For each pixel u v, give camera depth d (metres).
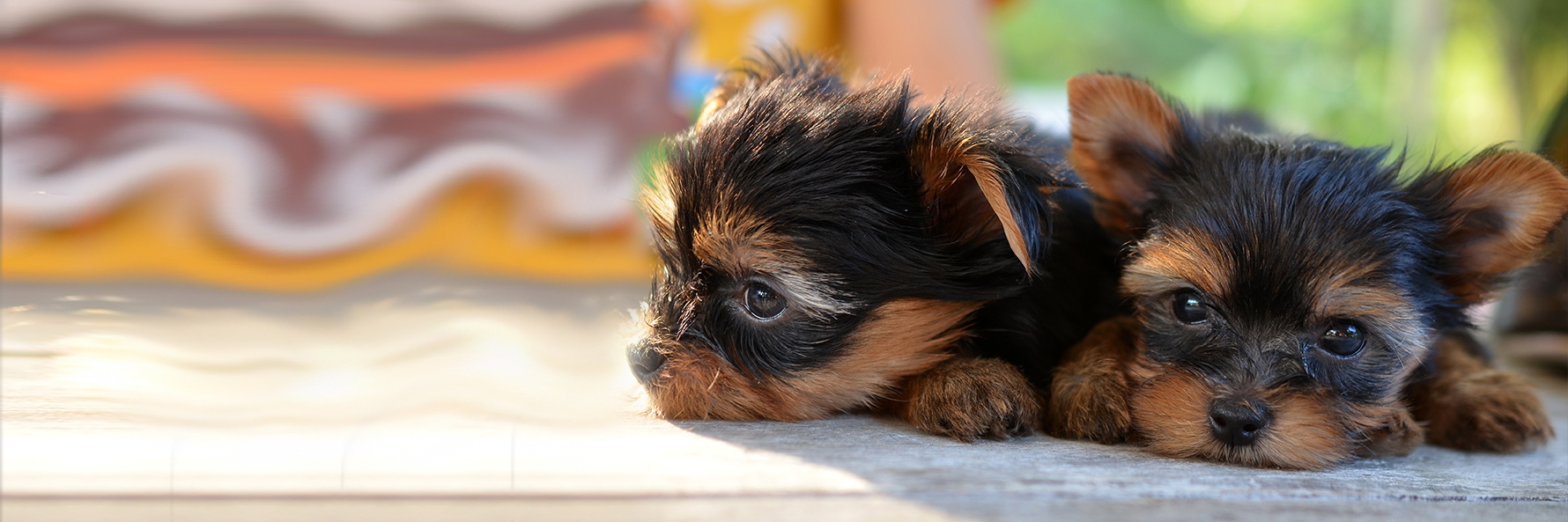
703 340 0.82
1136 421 0.81
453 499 0.73
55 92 1.15
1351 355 0.81
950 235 0.83
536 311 0.96
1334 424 0.80
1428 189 0.84
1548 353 0.96
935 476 0.75
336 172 1.17
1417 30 1.80
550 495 0.73
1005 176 0.80
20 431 0.77
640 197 0.85
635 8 1.22
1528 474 0.79
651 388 0.82
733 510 0.72
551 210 1.16
